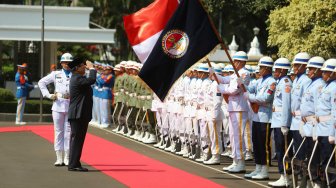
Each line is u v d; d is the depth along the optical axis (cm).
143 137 3027
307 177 1761
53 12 4588
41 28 4338
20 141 2859
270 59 1980
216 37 1988
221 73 2422
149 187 1805
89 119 2067
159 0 2169
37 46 4941
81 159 2348
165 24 2161
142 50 2159
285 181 1867
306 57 1833
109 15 6188
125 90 3306
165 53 1966
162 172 2086
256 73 2348
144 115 3014
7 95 4088
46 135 3117
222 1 4528
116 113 3434
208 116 2319
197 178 1984
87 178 1933
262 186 1881
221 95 2294
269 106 1988
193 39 1970
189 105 2467
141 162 2308
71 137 2066
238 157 2119
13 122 3869
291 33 3216
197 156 2419
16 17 4569
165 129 2739
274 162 2428
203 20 1984
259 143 2000
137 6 6166
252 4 4447
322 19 3158
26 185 1798
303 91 1800
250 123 2247
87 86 2053
